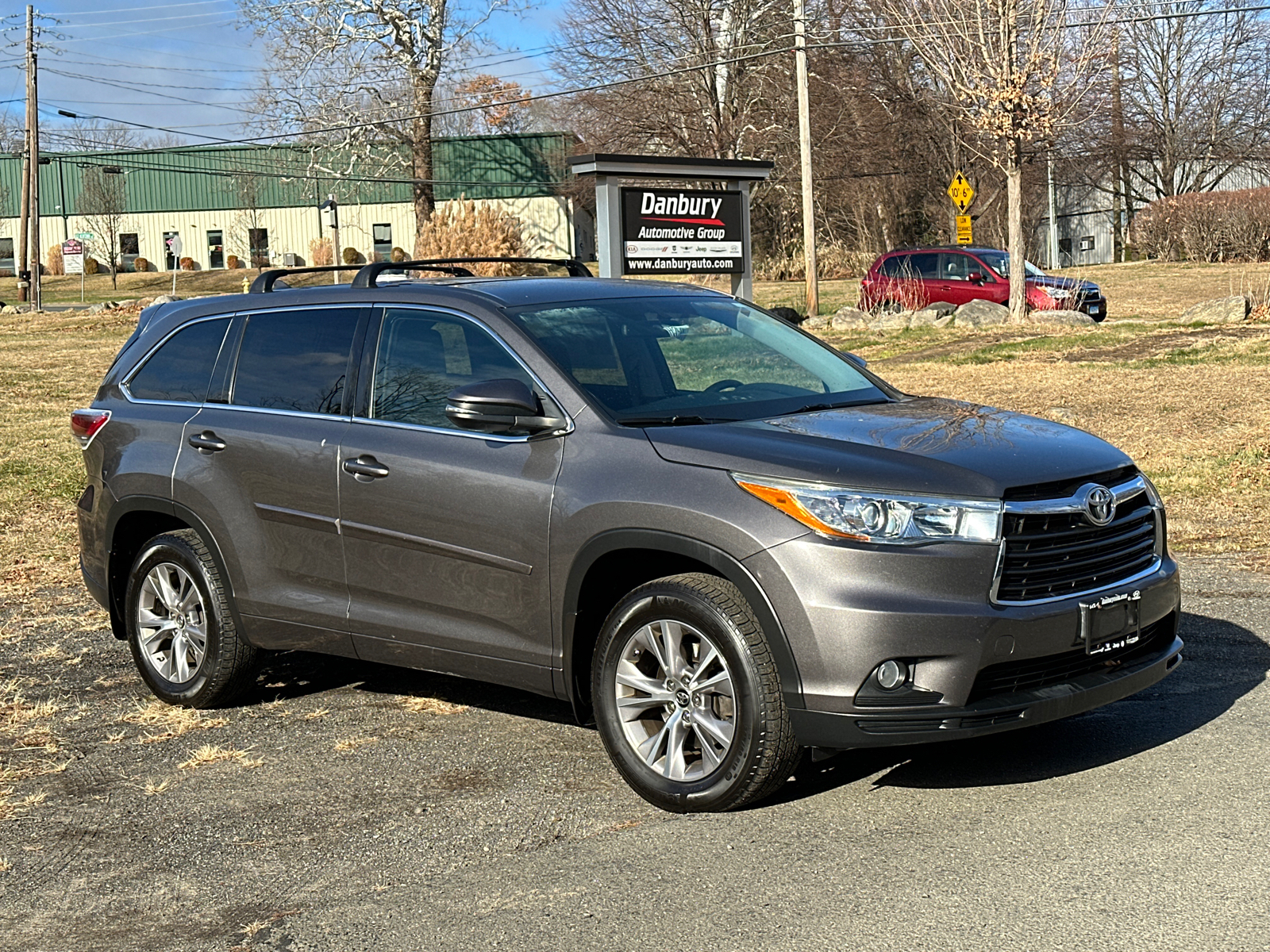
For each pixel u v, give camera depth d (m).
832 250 48.00
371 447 5.24
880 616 4.06
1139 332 20.80
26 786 5.07
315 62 49.81
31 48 51.97
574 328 5.20
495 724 5.56
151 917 3.92
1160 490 9.63
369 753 5.27
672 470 4.46
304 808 4.71
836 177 47.09
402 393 5.29
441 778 4.94
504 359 5.06
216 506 5.76
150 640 6.14
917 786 4.58
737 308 5.93
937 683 4.11
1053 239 46.44
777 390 5.23
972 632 4.09
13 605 8.09
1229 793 4.35
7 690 6.36
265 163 68.50
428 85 51.84
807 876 3.90
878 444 4.50
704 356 5.33
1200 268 37.41
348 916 3.84
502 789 4.79
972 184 45.75
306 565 5.50
